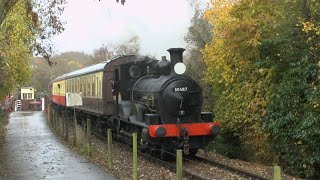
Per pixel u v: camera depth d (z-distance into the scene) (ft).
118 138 55.72
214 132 42.16
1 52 57.16
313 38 38.06
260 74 44.70
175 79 42.50
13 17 52.21
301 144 37.55
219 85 54.34
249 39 42.42
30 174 33.47
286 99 38.96
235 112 49.08
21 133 68.59
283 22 40.19
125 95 52.54
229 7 50.21
